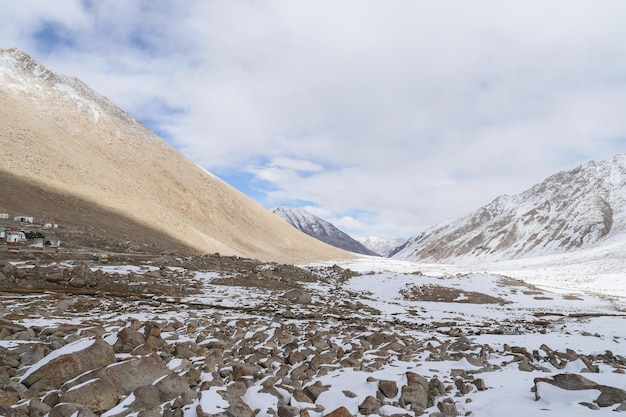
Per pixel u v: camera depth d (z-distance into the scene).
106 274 26.98
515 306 41.09
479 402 7.21
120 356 9.25
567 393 6.81
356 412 6.76
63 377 7.60
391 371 9.34
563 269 107.69
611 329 25.89
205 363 9.00
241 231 144.75
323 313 24.27
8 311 15.29
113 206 85.50
